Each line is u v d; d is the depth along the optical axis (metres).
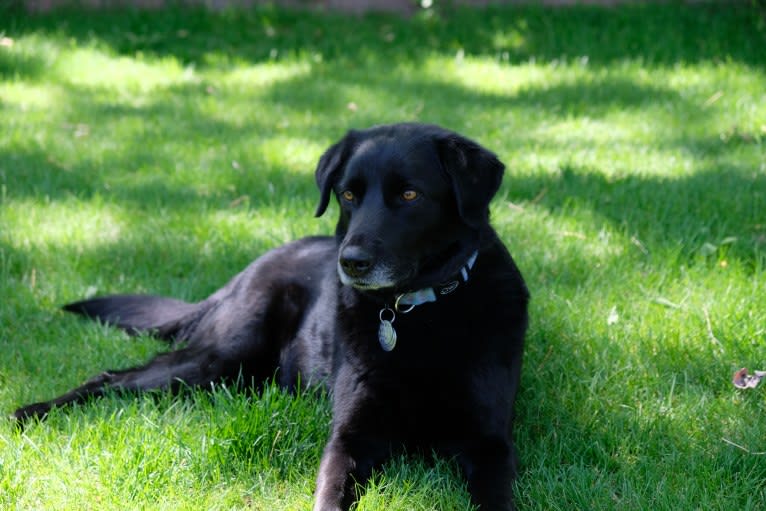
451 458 4.61
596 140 10.04
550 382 5.38
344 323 4.84
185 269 7.26
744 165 8.89
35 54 13.17
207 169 9.27
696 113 10.76
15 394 5.30
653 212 7.77
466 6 15.42
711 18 13.99
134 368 5.43
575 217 7.74
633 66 12.77
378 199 4.66
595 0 15.27
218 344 5.58
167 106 11.66
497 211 7.98
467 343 4.56
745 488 4.23
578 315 6.10
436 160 4.70
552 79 12.61
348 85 12.52
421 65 13.52
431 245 4.67
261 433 4.54
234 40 14.80
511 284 4.78
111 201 8.40
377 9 16.02
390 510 4.09
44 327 6.19
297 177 9.05
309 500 4.25
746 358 5.48
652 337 5.80
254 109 11.53
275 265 5.92
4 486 4.20
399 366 4.55
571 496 4.21
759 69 12.13
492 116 11.02
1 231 7.70
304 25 15.34
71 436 4.61
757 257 6.82
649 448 4.64
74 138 10.32
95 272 7.12
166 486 4.24
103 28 14.87
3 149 9.83
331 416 4.93
